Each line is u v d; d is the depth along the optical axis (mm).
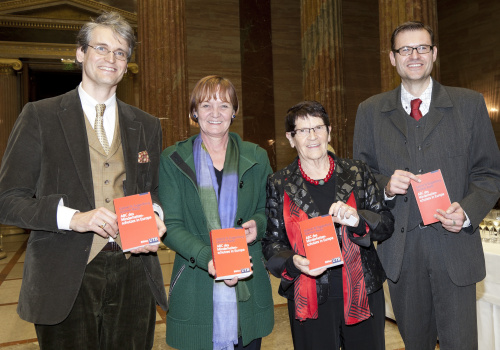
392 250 2227
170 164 2121
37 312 1761
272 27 13555
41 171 1824
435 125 2232
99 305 1885
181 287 2084
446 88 2344
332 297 2027
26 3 12125
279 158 13352
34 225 1704
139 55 7969
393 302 2305
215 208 2064
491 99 13102
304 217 2010
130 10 12805
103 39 1904
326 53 8555
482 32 13320
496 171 2217
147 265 1978
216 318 2033
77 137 1870
